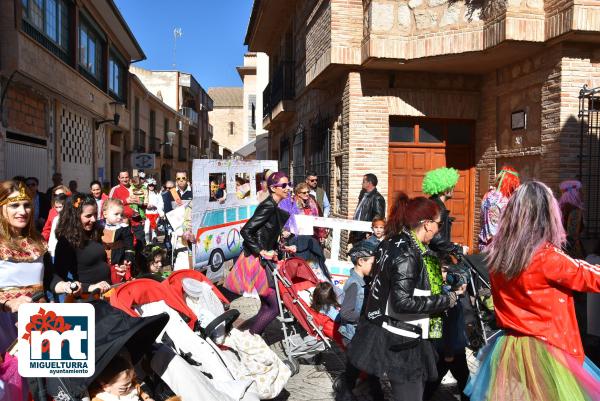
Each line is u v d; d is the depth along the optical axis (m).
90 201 4.19
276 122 19.53
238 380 3.58
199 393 3.08
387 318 3.05
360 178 9.61
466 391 2.96
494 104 9.35
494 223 5.61
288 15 17.41
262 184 9.19
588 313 4.07
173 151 41.41
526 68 8.35
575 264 2.59
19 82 12.45
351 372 3.79
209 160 6.94
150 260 6.21
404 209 3.19
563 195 5.51
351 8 9.27
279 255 5.58
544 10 7.53
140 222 9.46
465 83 9.84
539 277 2.65
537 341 2.68
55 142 15.64
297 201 8.00
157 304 3.59
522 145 8.52
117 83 24.47
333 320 4.73
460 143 10.17
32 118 13.66
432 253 3.21
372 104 9.62
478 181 9.95
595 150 7.55
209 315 4.05
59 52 15.34
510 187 5.66
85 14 18.05
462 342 3.67
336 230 6.90
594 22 6.93
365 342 3.13
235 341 4.02
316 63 10.54
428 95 9.73
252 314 6.64
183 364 3.12
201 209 6.69
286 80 16.19
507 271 2.73
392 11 8.76
